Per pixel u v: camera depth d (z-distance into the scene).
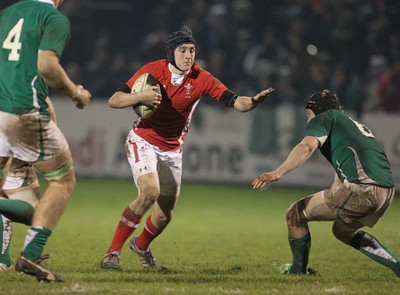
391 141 74.31
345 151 28.02
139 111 29.44
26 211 26.02
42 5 24.78
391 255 28.58
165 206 30.89
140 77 29.80
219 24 84.50
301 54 79.00
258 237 44.31
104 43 87.06
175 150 30.73
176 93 30.22
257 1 90.69
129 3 95.00
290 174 75.62
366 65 81.44
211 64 81.00
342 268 32.53
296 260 29.23
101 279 27.14
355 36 81.94
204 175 77.44
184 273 29.72
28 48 24.44
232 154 77.00
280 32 87.69
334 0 84.12
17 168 27.23
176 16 87.88
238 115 77.00
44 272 24.88
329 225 51.31
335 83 77.44
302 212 28.55
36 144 24.80
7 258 29.28
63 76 23.83
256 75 80.69
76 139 80.56
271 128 76.56
